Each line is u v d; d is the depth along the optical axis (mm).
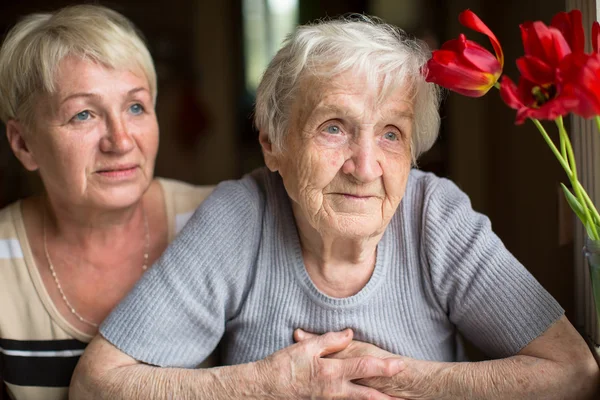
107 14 1226
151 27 4652
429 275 1084
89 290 1273
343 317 1064
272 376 998
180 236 1127
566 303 1324
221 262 1095
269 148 1070
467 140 3355
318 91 958
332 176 966
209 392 998
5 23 3893
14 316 1259
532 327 1004
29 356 1259
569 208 1307
